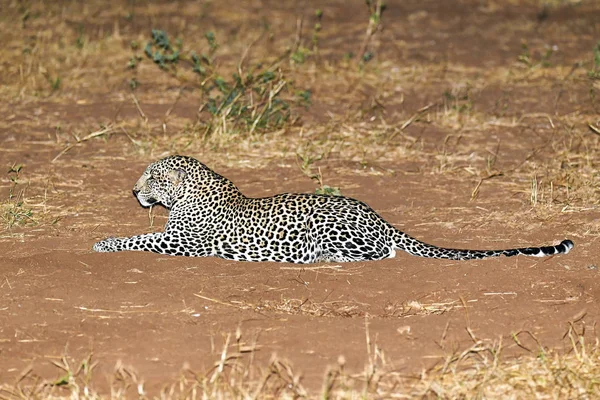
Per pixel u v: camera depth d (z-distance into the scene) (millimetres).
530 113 19375
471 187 14922
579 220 13219
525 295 10555
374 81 21719
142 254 11969
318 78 21734
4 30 24797
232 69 22188
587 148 16750
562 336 9453
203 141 17078
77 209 13828
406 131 18141
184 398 8133
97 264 11586
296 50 23734
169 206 12844
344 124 18359
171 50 21984
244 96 18688
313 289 10773
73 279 10883
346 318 9961
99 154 16531
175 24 26953
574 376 8586
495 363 8711
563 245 11734
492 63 23578
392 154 16719
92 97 20203
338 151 16844
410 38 26031
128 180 15234
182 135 17547
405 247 11797
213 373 8609
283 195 12188
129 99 20047
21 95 20000
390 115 19172
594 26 27562
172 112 19125
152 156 16453
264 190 14805
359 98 20359
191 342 9273
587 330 9609
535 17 28859
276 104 18484
